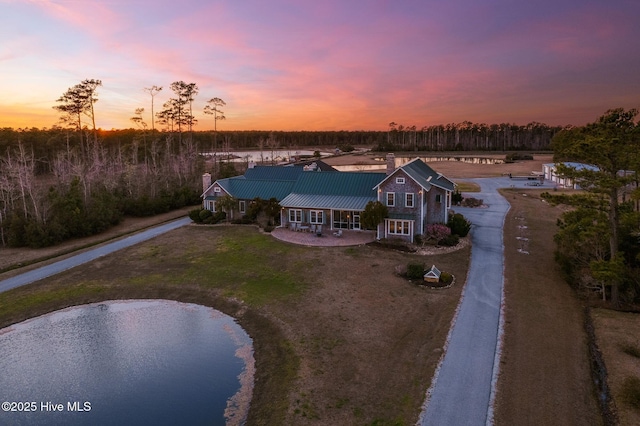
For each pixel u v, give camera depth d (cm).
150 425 1645
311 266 3241
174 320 2569
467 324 2242
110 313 2683
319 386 1770
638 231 2625
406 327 2252
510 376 1773
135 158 7969
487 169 10081
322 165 6769
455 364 1873
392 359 1948
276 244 3850
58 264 3500
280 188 4919
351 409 1611
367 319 2366
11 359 2177
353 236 4025
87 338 2381
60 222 4219
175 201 5966
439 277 2858
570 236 2667
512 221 4491
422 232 3816
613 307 2417
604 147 2250
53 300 2841
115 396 1844
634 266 2558
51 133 10581
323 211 4306
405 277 2961
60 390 1900
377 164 12406
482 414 1545
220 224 4775
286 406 1656
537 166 10575
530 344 2030
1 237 4172
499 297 2584
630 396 1614
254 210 4547
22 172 4853
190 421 1661
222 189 5016
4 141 9275
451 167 10719
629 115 2269
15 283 3100
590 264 2417
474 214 4872
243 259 3478
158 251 3784
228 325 2481
